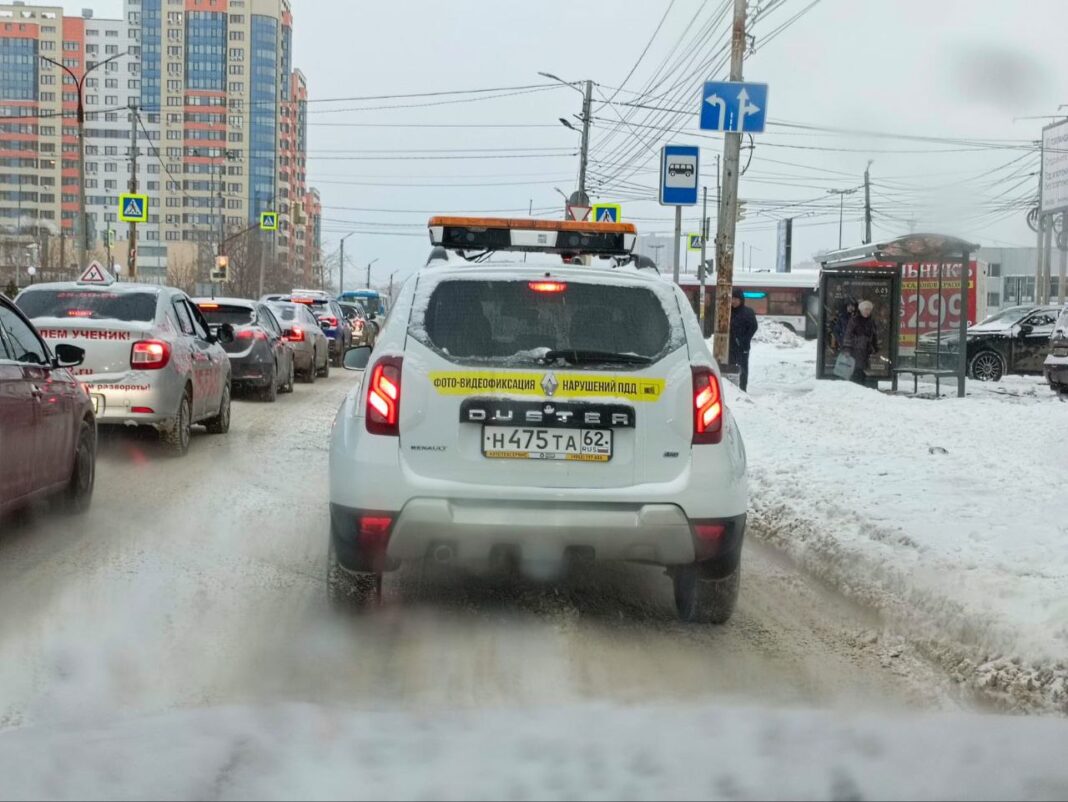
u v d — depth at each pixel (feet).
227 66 496.64
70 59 504.84
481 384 17.13
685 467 17.40
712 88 52.95
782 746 10.61
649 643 17.72
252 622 18.20
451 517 16.89
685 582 18.92
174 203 499.51
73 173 513.45
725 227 59.93
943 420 50.88
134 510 27.84
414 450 17.08
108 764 9.87
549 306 17.76
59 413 24.93
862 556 22.38
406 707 14.06
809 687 15.75
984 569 20.63
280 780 9.43
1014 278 281.54
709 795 9.27
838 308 71.20
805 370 90.02
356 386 20.18
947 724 11.60
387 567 18.08
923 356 71.15
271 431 45.01
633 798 9.14
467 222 23.86
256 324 57.36
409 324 17.62
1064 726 11.63
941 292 67.46
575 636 17.93
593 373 17.29
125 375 34.19
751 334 66.95
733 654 17.30
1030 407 55.98
